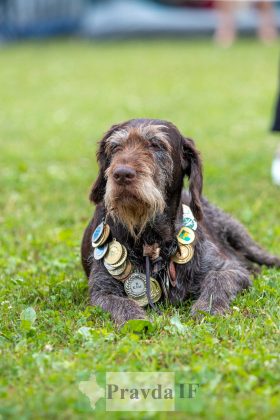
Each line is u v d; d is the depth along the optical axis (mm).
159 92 30266
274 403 5715
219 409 5602
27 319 7594
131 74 35281
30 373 6344
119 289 8477
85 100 28812
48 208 13516
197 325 7441
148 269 8320
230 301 8281
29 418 5559
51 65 38906
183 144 8953
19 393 5969
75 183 15469
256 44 44688
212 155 18016
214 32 48062
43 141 20906
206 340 6949
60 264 10078
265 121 23625
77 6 49500
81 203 13781
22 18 49406
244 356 6543
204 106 26672
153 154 8406
